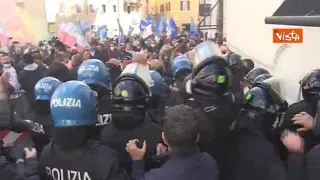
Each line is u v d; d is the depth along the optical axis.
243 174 2.40
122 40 23.73
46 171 2.29
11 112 2.99
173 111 2.10
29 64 7.44
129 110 2.58
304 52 6.37
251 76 4.27
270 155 2.40
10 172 2.35
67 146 2.19
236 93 2.89
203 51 2.57
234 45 11.32
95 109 2.29
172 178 2.03
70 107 2.18
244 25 10.24
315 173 2.12
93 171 2.13
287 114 2.80
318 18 3.20
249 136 2.49
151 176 2.07
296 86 5.71
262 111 2.66
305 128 2.55
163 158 2.30
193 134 2.05
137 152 2.32
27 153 2.59
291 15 3.70
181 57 5.17
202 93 2.47
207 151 2.42
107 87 3.24
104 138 2.60
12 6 19.84
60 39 13.95
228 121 2.46
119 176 2.14
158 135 2.56
